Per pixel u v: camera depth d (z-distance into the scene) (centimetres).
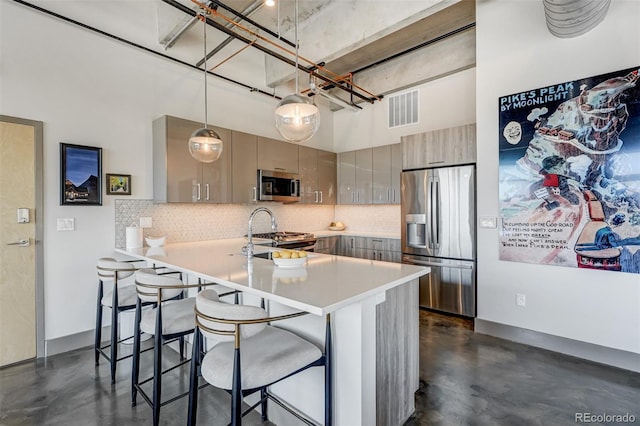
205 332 132
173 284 177
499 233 291
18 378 226
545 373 229
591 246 243
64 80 275
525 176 274
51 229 267
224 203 368
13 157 248
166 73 342
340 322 150
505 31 285
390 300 169
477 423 176
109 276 237
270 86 441
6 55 246
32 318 256
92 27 289
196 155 281
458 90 427
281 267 203
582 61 245
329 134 566
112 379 219
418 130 466
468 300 342
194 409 150
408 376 184
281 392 178
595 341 244
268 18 349
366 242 477
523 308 279
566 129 253
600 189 238
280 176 430
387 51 438
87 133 287
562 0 198
